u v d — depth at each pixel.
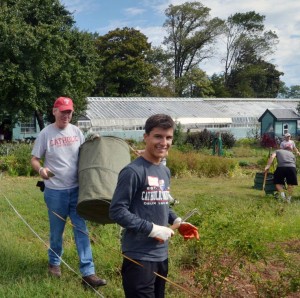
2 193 12.19
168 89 68.06
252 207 8.93
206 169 19.58
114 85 59.19
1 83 25.72
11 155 20.11
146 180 3.38
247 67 85.75
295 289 4.88
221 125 44.16
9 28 25.89
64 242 6.93
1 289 4.98
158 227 3.32
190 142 34.28
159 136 3.37
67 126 5.58
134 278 3.40
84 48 31.23
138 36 60.91
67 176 5.47
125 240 3.48
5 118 29.03
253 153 32.72
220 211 6.58
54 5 30.05
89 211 5.12
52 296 4.91
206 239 5.61
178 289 5.15
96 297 4.92
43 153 5.52
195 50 81.00
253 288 5.32
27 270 5.67
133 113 39.91
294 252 6.86
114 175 5.09
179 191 14.45
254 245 4.93
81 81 29.84
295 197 13.15
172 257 6.02
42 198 11.30
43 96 28.11
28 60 26.38
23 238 7.29
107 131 37.81
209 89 73.50
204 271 5.19
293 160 12.46
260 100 51.16
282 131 42.97
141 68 59.78
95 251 6.34
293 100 52.91
